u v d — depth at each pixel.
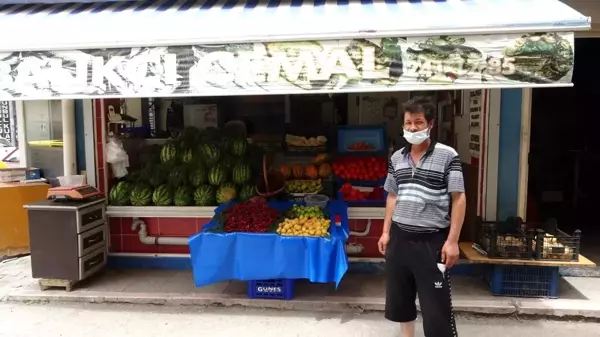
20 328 4.61
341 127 6.49
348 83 3.91
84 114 5.91
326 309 4.90
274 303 4.95
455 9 4.30
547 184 8.48
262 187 5.79
